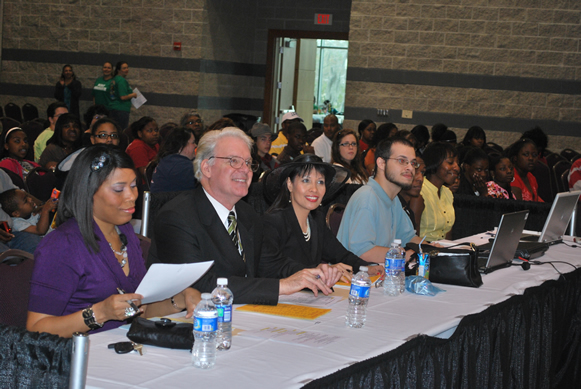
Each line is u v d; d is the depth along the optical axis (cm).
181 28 1034
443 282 263
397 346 181
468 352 216
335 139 538
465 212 499
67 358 145
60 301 184
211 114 1099
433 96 998
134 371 149
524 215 304
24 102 1098
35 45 1083
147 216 307
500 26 971
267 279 220
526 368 262
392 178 309
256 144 659
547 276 293
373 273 280
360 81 1016
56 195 351
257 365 157
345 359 166
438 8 982
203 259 226
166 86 1048
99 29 1060
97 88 990
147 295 178
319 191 274
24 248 354
